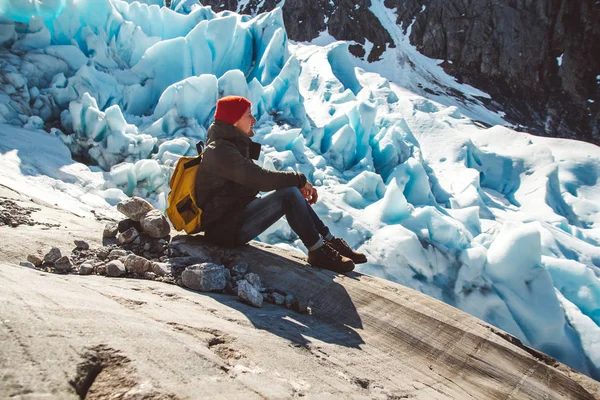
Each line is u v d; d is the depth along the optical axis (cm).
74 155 695
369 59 4178
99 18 927
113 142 688
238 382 120
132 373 107
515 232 661
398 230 652
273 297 230
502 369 228
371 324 232
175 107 823
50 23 857
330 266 281
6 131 625
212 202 265
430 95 3647
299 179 271
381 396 154
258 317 195
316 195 281
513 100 3828
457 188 1023
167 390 104
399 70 3994
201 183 263
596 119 3703
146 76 935
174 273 231
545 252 784
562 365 253
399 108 1394
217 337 150
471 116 3441
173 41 951
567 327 626
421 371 204
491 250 674
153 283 212
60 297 139
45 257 217
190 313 170
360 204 768
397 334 229
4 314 112
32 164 562
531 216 979
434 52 4191
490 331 257
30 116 700
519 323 621
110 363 110
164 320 152
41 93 749
